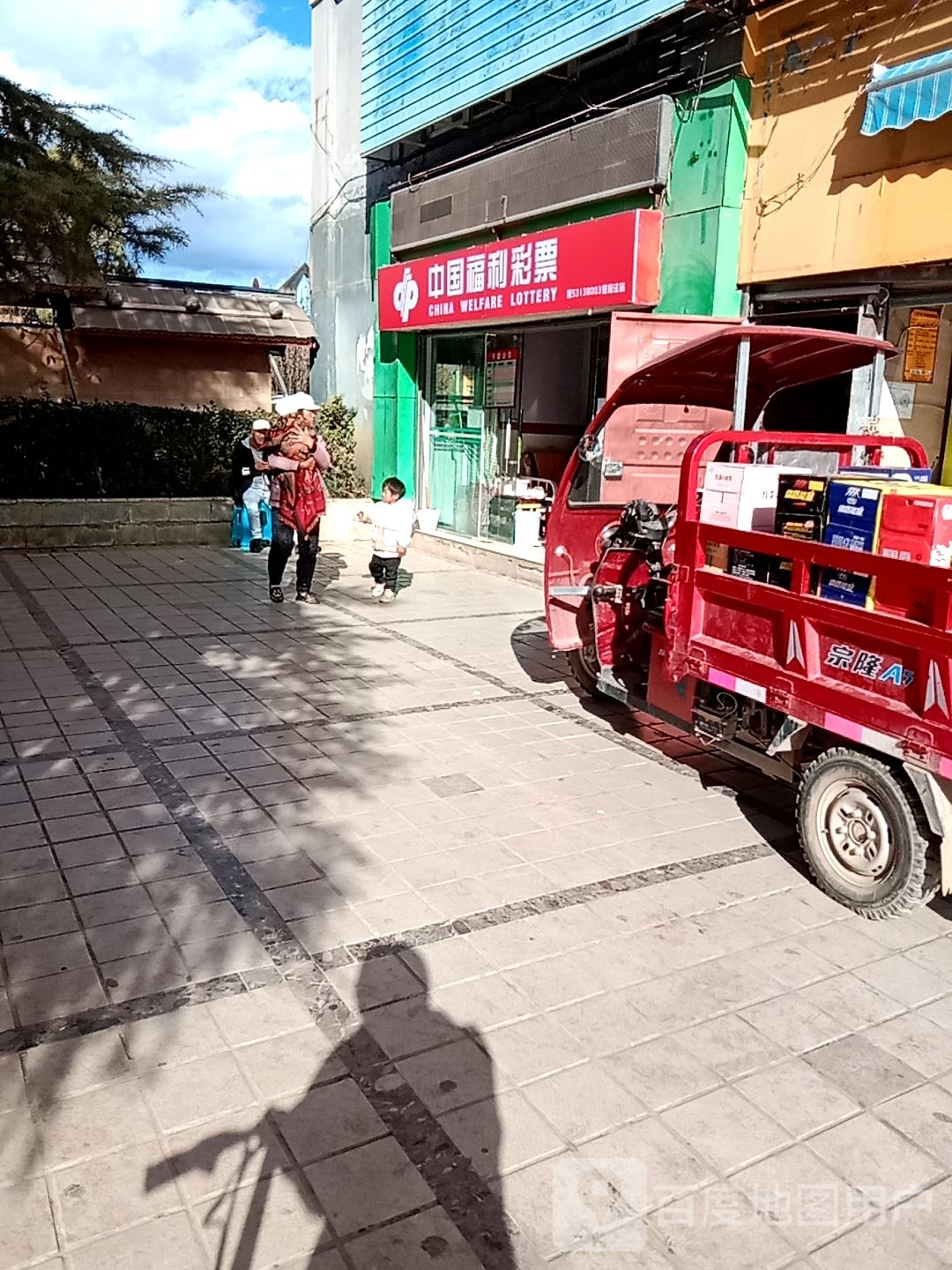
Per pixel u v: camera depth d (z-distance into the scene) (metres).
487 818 4.62
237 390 18.03
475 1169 2.51
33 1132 2.57
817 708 3.88
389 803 4.76
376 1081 2.81
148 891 3.82
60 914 3.63
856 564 3.67
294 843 4.28
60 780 4.87
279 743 5.51
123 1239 2.26
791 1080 2.89
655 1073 2.89
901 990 3.36
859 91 6.59
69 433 12.25
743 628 4.29
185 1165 2.48
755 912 3.85
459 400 12.48
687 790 5.08
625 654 6.06
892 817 3.67
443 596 9.84
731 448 5.99
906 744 3.50
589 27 8.49
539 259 9.48
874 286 6.75
